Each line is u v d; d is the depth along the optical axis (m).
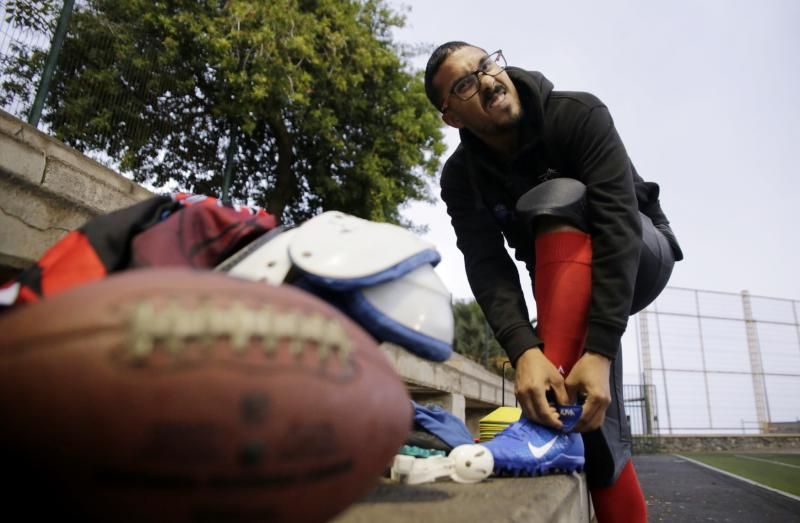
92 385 0.52
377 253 0.95
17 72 4.38
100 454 0.51
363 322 0.95
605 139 1.80
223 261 1.05
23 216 2.01
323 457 0.57
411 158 11.85
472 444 1.55
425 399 6.02
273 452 0.53
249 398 0.53
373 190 11.12
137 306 0.55
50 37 4.57
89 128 5.42
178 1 8.55
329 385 0.59
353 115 11.43
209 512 0.52
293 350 0.57
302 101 9.33
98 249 0.93
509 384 10.56
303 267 0.91
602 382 1.55
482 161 2.11
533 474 1.56
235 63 8.64
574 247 1.69
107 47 5.75
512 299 1.88
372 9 12.21
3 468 0.54
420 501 1.10
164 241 0.94
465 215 2.20
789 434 17.56
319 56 10.20
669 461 10.33
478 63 1.95
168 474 0.51
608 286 1.59
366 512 0.96
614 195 1.69
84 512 0.54
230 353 0.54
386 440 0.68
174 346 0.53
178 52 8.01
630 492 1.95
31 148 2.04
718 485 5.52
